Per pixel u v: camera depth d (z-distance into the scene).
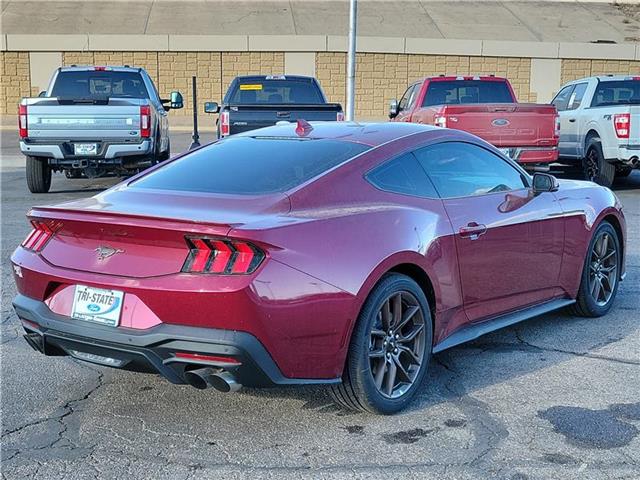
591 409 4.21
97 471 3.50
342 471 3.49
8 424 4.03
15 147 23.38
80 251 3.95
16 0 33.88
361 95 30.89
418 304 4.27
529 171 12.16
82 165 12.08
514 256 5.07
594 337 5.57
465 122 11.30
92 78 13.61
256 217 3.72
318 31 31.42
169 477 3.44
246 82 13.88
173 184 4.35
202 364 3.55
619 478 3.42
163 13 33.09
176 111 30.73
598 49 30.97
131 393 4.48
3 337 5.50
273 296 3.53
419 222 4.32
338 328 3.79
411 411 4.20
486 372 4.82
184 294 3.52
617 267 6.25
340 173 4.20
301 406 4.28
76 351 3.94
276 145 4.71
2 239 8.91
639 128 12.77
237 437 3.87
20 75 30.31
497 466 3.54
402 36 31.36
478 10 35.16
